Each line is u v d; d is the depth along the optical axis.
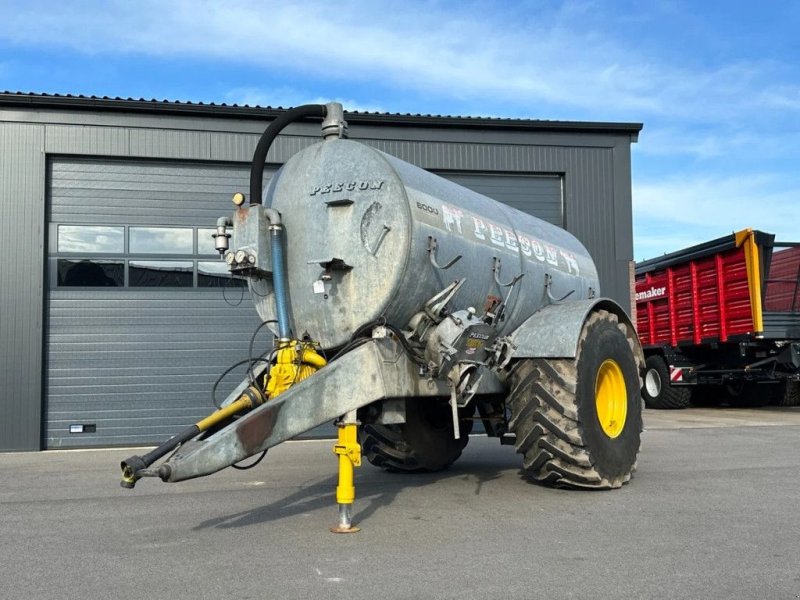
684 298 16.72
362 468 8.12
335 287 5.54
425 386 5.42
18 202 11.49
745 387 17.59
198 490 6.89
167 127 12.09
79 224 11.91
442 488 6.61
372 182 5.51
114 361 11.84
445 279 5.79
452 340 5.31
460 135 13.18
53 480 7.99
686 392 17.03
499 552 4.40
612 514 5.43
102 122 11.87
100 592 3.78
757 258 14.59
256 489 6.86
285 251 5.79
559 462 5.98
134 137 11.98
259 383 5.68
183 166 12.28
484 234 6.49
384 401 5.18
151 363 11.96
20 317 11.38
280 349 5.32
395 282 5.32
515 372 6.16
